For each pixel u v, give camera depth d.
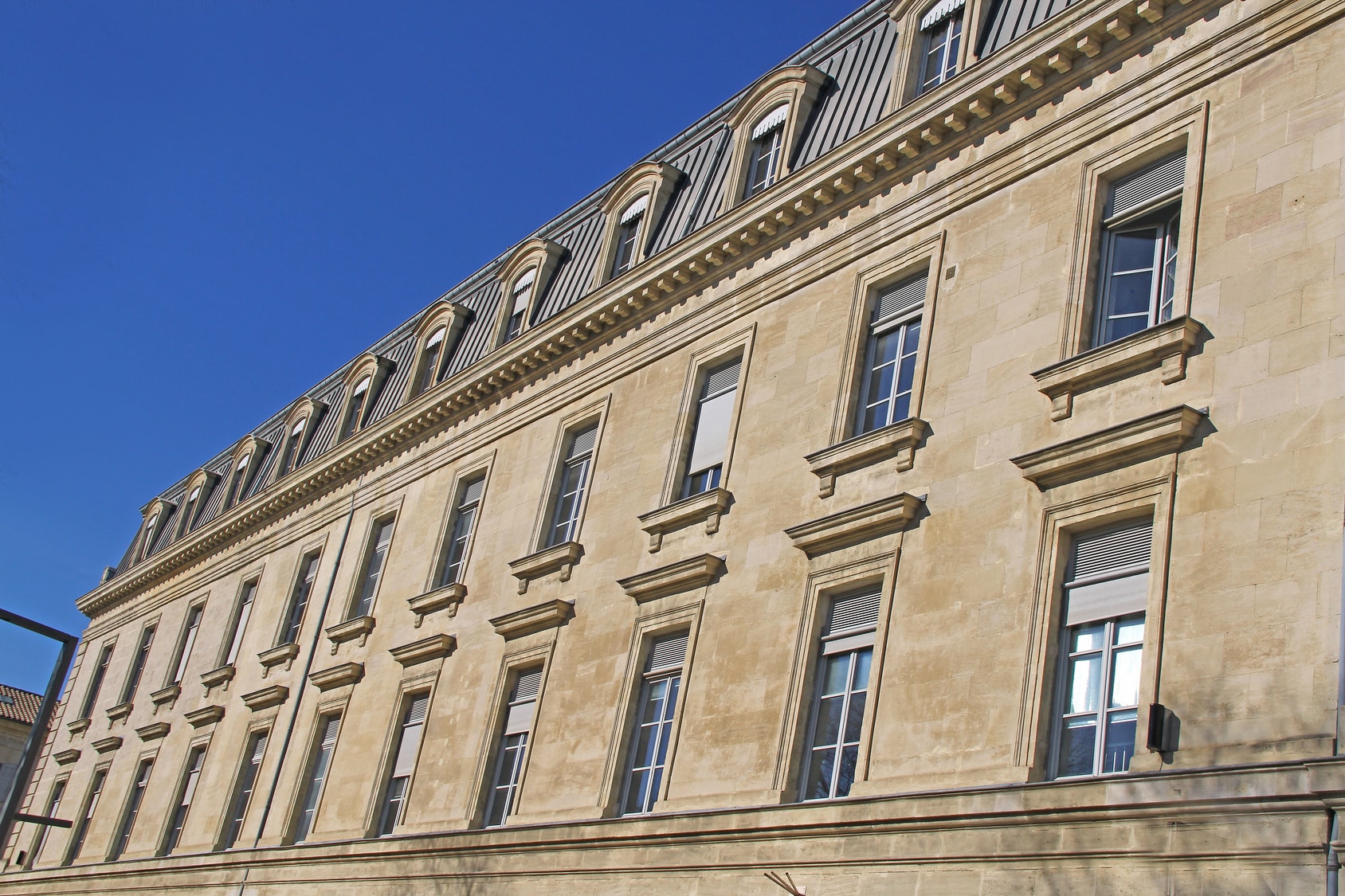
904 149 19.94
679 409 22.64
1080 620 14.63
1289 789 11.63
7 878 39.62
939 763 15.04
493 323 29.70
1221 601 13.19
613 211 27.06
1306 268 14.12
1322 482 12.91
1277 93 15.39
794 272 21.45
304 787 28.36
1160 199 16.34
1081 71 17.89
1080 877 12.91
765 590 18.78
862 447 18.14
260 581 35.47
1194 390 14.53
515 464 26.75
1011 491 15.91
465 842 21.81
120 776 37.22
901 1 21.70
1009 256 17.72
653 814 18.33
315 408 37.47
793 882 15.79
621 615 21.45
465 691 24.50
